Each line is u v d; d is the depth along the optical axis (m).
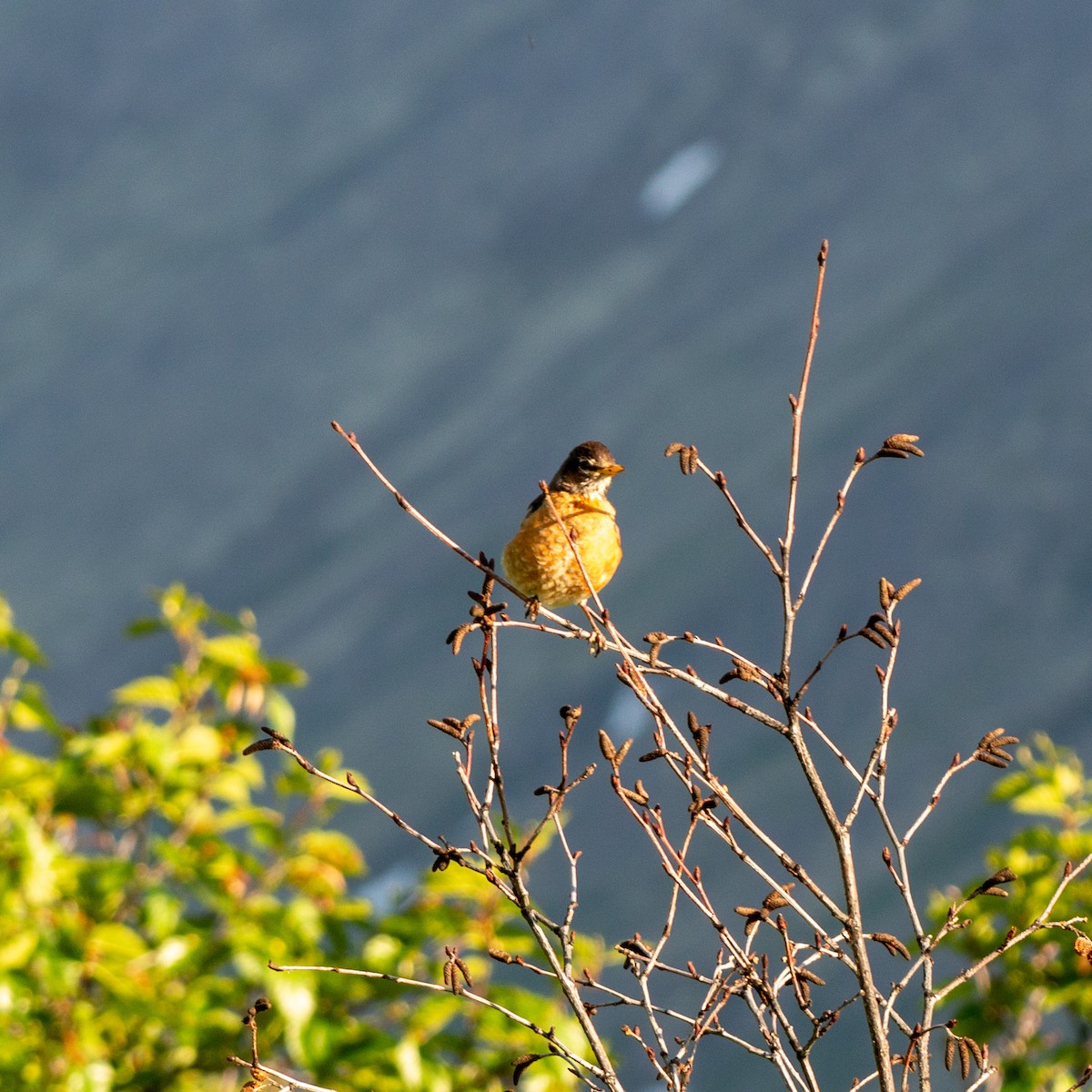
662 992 21.80
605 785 29.59
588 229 89.69
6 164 120.44
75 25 138.25
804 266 72.44
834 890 24.69
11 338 94.12
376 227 98.62
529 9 121.44
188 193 110.75
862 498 44.94
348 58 125.38
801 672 36.03
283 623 51.84
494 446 64.56
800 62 96.19
